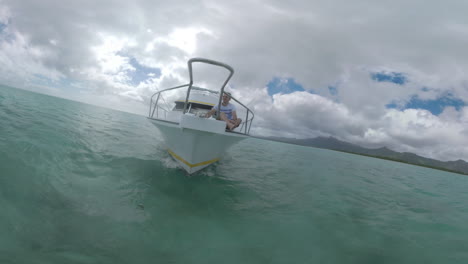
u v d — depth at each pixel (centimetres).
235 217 233
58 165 265
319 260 176
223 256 162
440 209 382
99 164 310
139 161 376
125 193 239
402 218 303
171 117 510
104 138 504
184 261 149
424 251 211
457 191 703
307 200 327
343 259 182
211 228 201
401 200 416
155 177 314
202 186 317
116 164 329
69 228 159
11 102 683
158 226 188
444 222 304
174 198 254
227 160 574
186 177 348
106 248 147
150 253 151
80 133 480
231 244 180
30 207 172
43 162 258
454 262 194
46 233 148
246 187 350
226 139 394
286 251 182
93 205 199
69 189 218
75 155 318
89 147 382
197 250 164
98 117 1023
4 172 208
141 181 286
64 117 669
